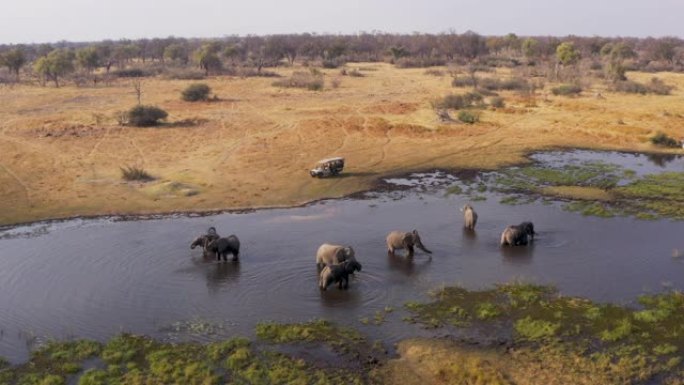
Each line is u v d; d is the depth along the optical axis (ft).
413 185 122.52
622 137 159.84
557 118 182.19
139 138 160.45
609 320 63.82
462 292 71.46
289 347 60.13
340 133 166.20
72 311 69.05
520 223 94.27
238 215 104.73
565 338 60.44
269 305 69.31
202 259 83.61
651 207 104.42
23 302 71.67
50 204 110.52
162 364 56.90
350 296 70.95
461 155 145.48
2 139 157.69
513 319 64.80
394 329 63.21
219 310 68.44
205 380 54.34
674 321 63.31
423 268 78.95
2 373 56.18
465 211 95.50
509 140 159.53
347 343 60.54
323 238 91.40
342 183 123.75
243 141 157.79
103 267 81.66
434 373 55.21
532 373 54.54
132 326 65.21
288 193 117.08
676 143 153.17
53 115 190.29
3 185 121.08
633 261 80.64
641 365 55.16
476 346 59.47
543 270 77.87
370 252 85.05
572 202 108.58
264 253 85.35
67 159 140.26
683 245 86.38
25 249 89.30
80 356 59.06
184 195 114.93
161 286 75.10
